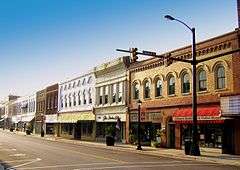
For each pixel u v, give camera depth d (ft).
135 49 78.13
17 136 207.31
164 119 116.47
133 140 131.54
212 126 96.73
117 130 145.07
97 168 59.31
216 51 96.58
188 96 106.32
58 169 58.23
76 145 134.31
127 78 139.95
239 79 88.84
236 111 84.53
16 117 338.54
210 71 98.17
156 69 122.52
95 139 164.45
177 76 111.55
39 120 257.55
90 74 173.68
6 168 59.67
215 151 94.58
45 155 85.30
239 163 69.51
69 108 200.03
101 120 159.02
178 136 109.50
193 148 85.56
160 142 115.14
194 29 86.74
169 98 114.83
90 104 172.14
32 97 283.18
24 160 73.46
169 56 83.87
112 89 152.87
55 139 181.98
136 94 134.72
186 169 59.11
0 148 108.78
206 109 97.35
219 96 93.45
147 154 93.56
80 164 65.57
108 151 101.86
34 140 164.04
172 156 87.30
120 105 143.02
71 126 196.75
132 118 135.23
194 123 86.43
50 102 234.79
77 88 189.88
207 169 59.67
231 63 91.45
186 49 107.34
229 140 90.68
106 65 154.81
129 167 60.95
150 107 124.06
